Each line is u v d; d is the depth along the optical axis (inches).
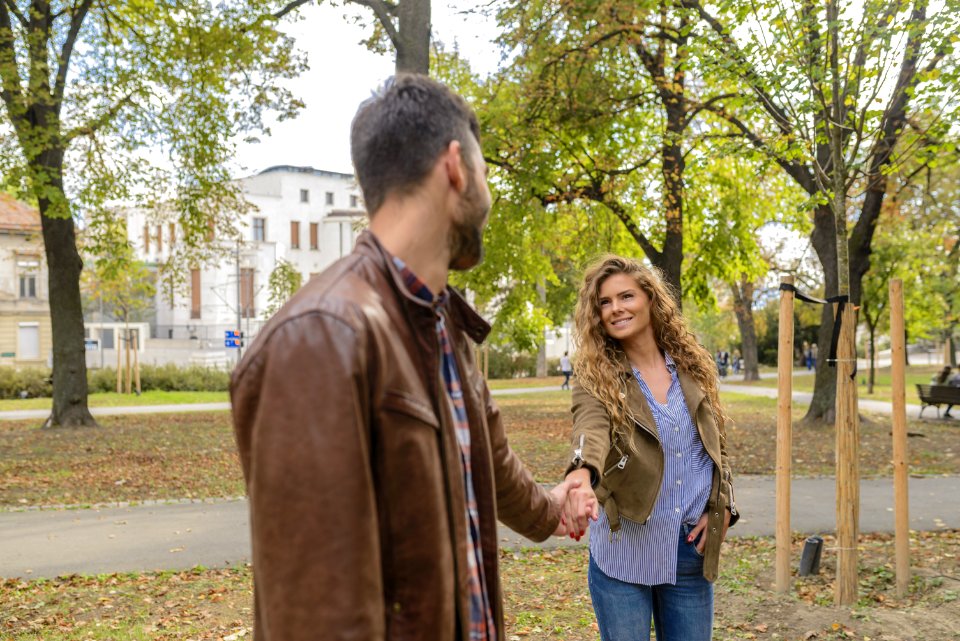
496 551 57.3
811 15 248.4
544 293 1393.9
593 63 568.1
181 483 422.0
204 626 203.8
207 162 671.8
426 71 482.6
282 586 41.5
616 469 107.8
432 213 52.3
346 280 47.3
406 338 49.3
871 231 625.6
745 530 298.2
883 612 205.5
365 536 42.3
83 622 206.8
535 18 557.9
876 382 1466.5
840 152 233.5
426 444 47.5
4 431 656.4
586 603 217.9
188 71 623.8
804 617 203.0
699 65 288.4
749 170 692.1
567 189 637.3
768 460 476.1
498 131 592.1
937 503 350.3
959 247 989.2
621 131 641.0
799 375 1852.9
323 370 42.7
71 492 395.5
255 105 622.2
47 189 561.0
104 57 613.3
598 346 110.7
